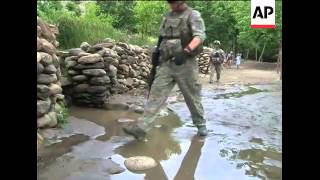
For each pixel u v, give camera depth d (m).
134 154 4.83
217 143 5.46
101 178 3.98
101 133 5.65
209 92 11.48
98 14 21.58
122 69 9.77
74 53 7.49
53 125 5.55
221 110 8.04
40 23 6.24
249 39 36.03
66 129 5.63
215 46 15.64
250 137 5.84
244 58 43.91
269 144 5.48
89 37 11.44
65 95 7.30
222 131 6.15
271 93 11.45
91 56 7.20
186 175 4.23
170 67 5.33
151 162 4.46
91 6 20.55
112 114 6.91
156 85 5.33
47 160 4.37
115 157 4.68
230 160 4.75
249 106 8.68
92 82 7.26
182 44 5.18
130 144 5.22
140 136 5.34
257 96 10.62
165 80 5.33
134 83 10.27
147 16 23.02
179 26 5.16
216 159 4.77
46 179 3.86
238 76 19.55
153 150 5.03
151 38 20.62
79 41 11.03
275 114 7.70
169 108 7.92
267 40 31.11
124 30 21.33
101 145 5.08
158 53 5.43
